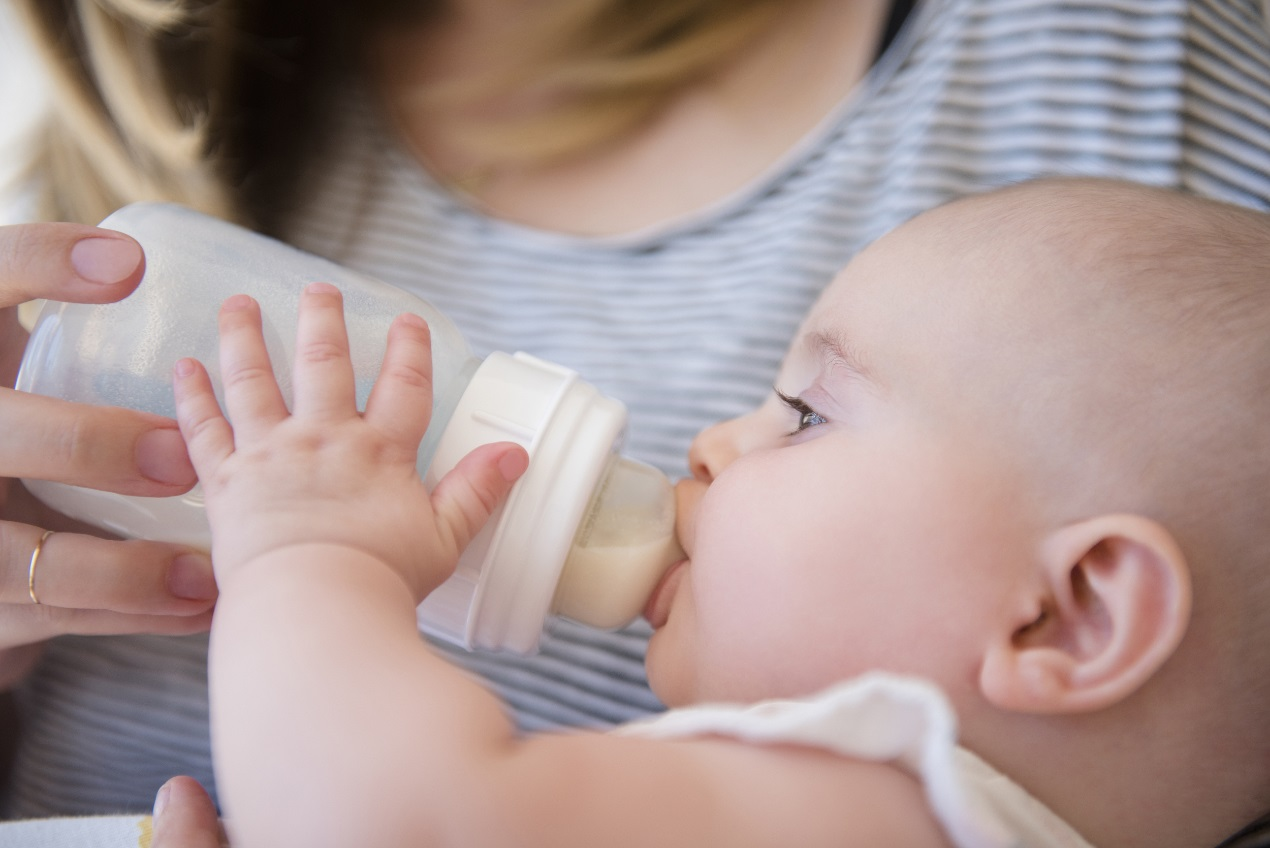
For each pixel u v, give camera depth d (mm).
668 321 1060
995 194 757
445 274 1148
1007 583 625
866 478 664
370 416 628
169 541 746
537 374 712
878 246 765
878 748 563
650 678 747
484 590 669
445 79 1253
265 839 501
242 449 604
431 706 516
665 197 1125
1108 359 635
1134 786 622
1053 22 997
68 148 1238
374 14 1309
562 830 500
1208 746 617
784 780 553
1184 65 965
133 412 655
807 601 662
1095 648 609
